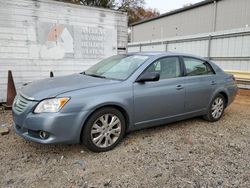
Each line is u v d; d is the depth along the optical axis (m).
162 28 23.41
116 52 7.91
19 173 2.74
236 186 2.57
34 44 6.31
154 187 2.53
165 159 3.14
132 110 3.52
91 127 3.17
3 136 3.83
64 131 2.96
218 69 4.99
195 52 12.36
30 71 6.36
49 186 2.50
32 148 3.40
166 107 3.93
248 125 4.73
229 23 16.42
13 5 5.87
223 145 3.66
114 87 3.37
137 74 3.63
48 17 6.43
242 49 9.93
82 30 7.08
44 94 3.04
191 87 4.26
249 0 14.97
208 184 2.60
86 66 7.31
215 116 4.88
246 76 9.41
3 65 5.96
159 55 4.02
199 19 18.98
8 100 5.54
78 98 3.05
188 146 3.58
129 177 2.70
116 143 3.46
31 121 2.94
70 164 2.97
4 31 5.84
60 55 6.78
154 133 4.10
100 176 2.71
